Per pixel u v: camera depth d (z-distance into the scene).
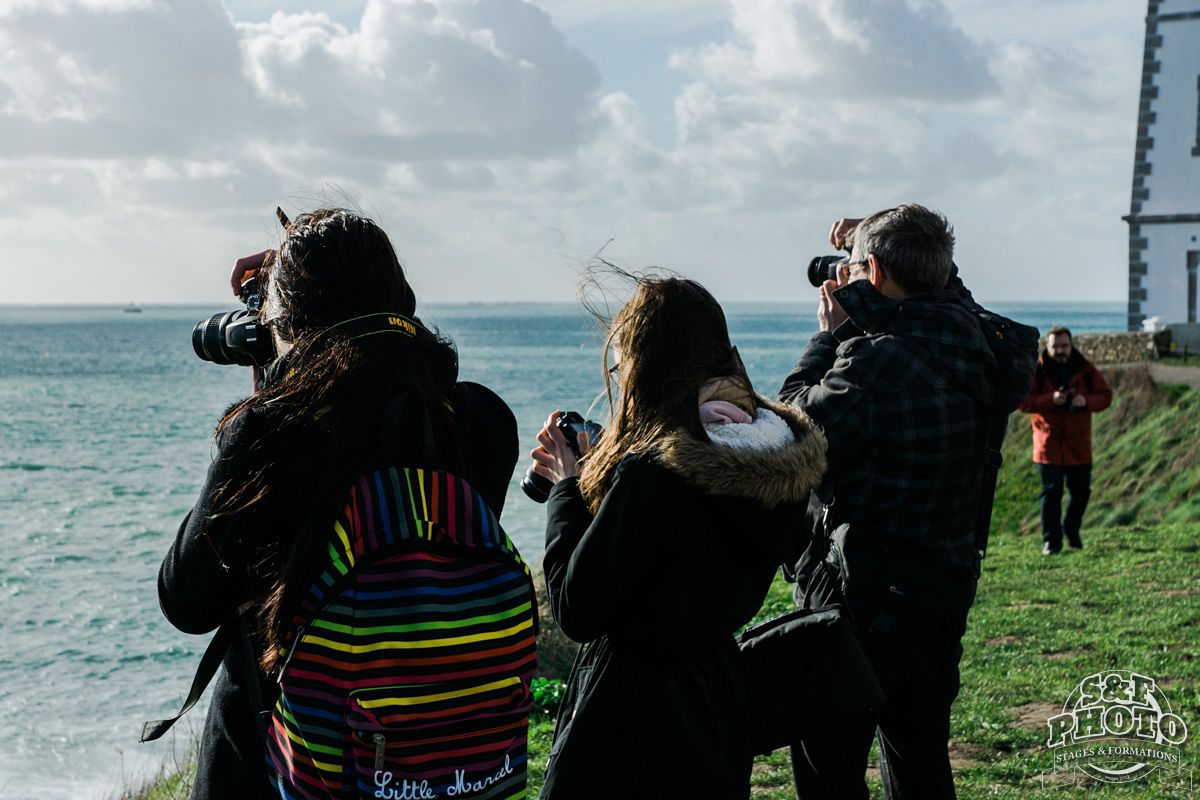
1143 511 16.86
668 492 2.51
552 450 2.88
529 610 2.24
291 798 2.07
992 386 3.44
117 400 68.69
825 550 3.45
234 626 2.21
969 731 6.53
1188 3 34.44
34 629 16.17
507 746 2.14
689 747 2.56
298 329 2.27
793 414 2.80
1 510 28.05
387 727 2.02
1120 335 26.39
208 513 2.09
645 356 2.61
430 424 2.26
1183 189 34.78
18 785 9.67
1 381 87.94
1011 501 18.47
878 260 3.45
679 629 2.57
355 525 2.10
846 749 3.31
